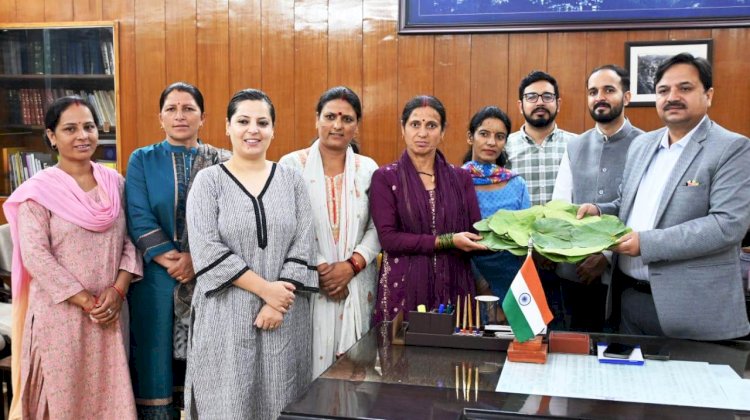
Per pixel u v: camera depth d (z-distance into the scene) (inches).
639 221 96.6
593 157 120.9
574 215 92.0
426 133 101.4
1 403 123.6
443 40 166.7
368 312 106.7
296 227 97.0
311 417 62.1
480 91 165.9
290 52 174.7
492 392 66.9
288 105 175.9
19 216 101.0
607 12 157.1
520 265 111.0
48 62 183.9
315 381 70.4
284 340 93.3
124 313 107.8
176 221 107.8
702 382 69.1
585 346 79.4
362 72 171.5
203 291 91.3
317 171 106.5
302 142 175.9
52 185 101.7
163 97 110.8
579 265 109.8
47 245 100.2
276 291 91.4
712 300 87.7
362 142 172.6
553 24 159.6
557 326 119.0
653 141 98.2
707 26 153.0
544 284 119.4
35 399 102.0
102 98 183.0
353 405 64.1
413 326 83.9
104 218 102.6
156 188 107.7
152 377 106.9
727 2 152.3
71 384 100.3
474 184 113.0
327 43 172.9
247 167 96.4
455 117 167.6
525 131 133.3
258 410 92.7
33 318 101.0
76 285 99.5
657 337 86.4
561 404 63.7
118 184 108.5
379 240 106.0
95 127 106.9
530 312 76.7
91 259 102.0
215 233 92.4
